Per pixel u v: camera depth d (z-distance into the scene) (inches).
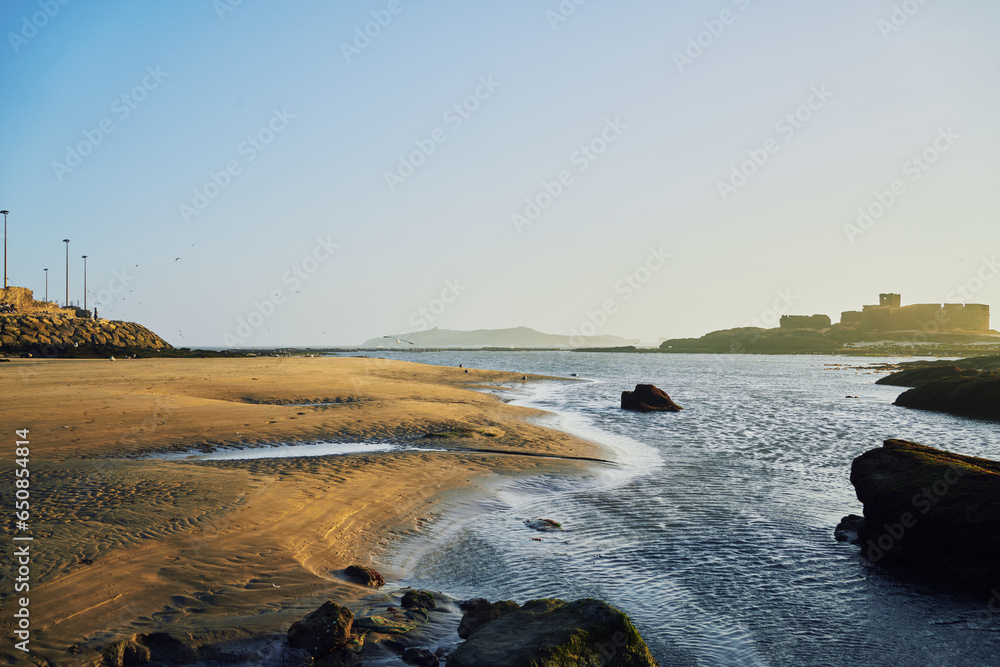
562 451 751.1
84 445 641.0
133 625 258.7
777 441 897.5
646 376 3011.8
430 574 366.6
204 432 737.0
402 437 786.2
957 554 372.5
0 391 1024.2
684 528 466.3
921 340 7755.9
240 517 412.5
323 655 244.5
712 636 296.4
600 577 366.9
